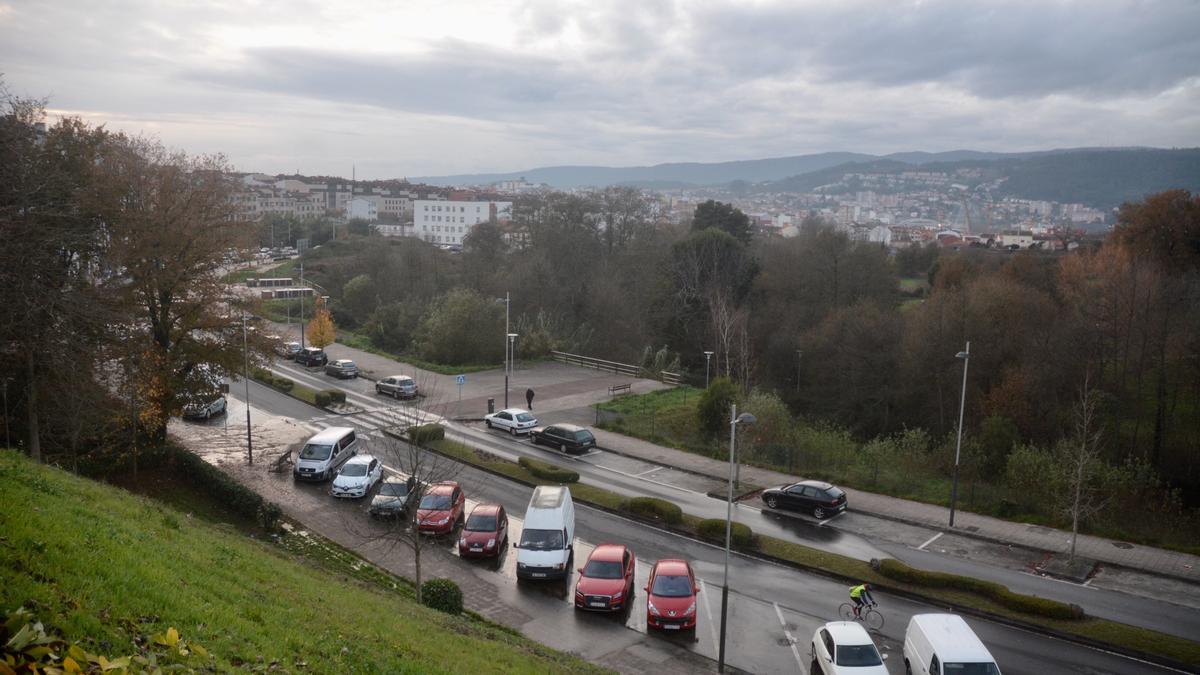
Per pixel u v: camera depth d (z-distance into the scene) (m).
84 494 14.24
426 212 150.88
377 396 48.00
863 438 50.41
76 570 8.98
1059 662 18.58
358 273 85.75
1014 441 37.06
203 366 33.66
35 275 22.53
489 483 32.47
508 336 45.47
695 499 31.20
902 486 32.66
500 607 21.05
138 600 8.94
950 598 21.78
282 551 19.72
